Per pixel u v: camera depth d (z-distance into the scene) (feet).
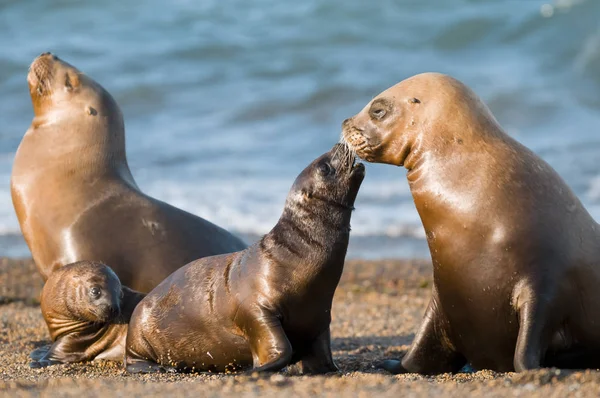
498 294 98.78
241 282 104.47
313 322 104.47
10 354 128.47
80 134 142.20
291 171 279.49
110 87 376.48
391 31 433.07
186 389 87.61
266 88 374.22
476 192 101.40
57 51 427.33
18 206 140.36
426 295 181.68
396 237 224.33
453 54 412.77
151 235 135.74
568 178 257.14
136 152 306.14
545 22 414.21
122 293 124.36
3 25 479.41
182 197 251.39
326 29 439.22
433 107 107.45
